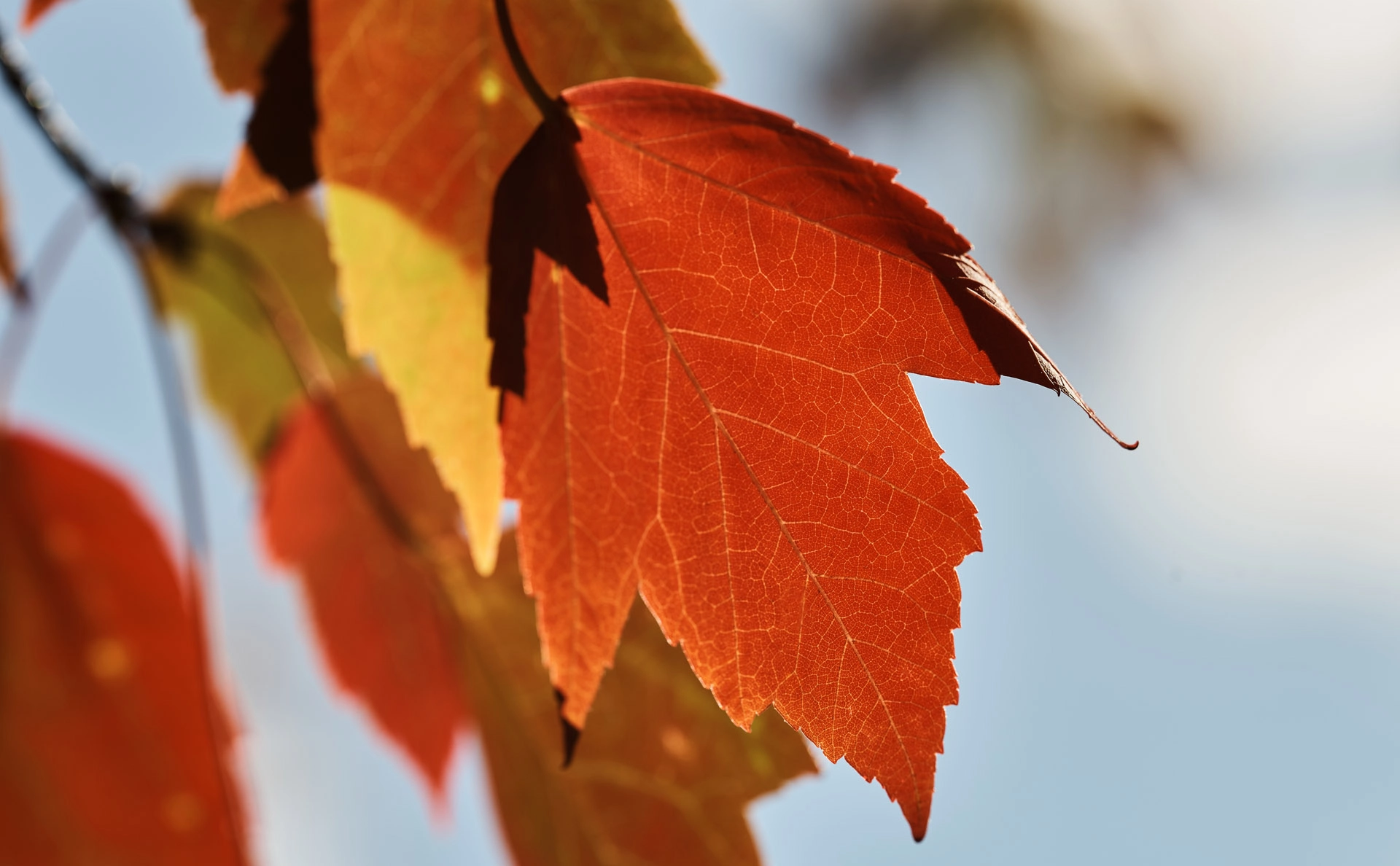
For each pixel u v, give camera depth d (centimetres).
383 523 49
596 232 41
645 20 42
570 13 42
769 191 40
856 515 40
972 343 40
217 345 55
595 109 41
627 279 41
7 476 47
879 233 40
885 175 40
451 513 49
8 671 47
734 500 41
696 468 41
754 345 40
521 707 48
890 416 40
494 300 41
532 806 48
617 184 41
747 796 47
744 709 41
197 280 52
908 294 40
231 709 48
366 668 50
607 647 41
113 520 48
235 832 48
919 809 40
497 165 42
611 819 47
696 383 41
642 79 40
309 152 42
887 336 40
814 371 40
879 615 40
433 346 42
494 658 49
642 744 47
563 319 41
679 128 40
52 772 47
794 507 40
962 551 40
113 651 48
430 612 49
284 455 49
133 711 48
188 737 48
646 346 41
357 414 49
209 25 42
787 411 40
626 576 41
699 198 40
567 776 47
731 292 40
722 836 47
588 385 41
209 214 50
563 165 41
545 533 41
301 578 49
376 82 42
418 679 49
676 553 41
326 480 49
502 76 42
